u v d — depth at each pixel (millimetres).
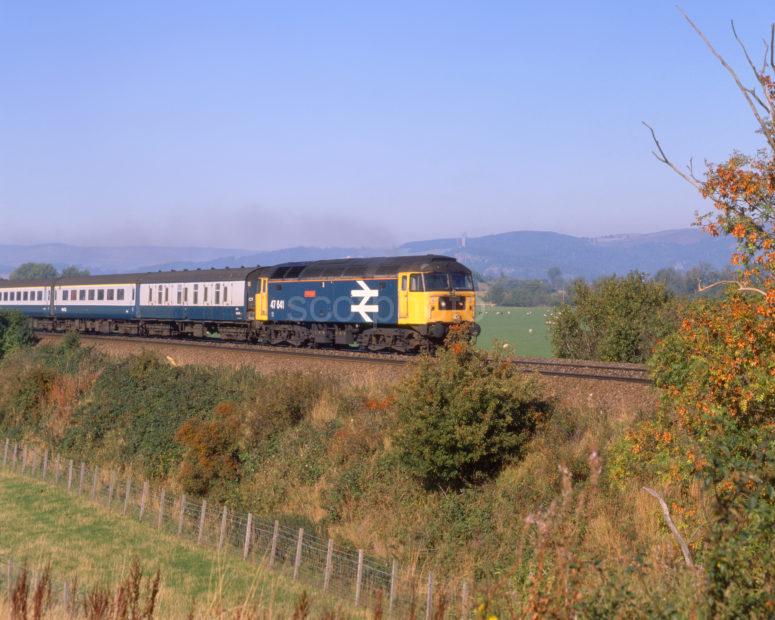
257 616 11008
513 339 96438
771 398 14695
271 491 28422
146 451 34375
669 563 10750
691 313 18062
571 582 7469
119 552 24469
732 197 13195
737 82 10883
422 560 21562
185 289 52875
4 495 32281
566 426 24156
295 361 37812
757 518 8531
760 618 7766
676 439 16719
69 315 65188
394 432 25062
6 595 12617
